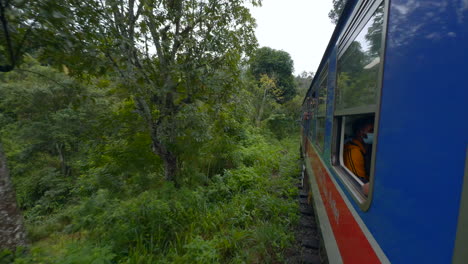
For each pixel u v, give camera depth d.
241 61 5.07
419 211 0.81
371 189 1.25
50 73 8.90
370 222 1.25
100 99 5.59
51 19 2.31
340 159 2.35
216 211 4.58
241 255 3.45
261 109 18.53
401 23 1.01
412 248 0.84
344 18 2.34
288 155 10.89
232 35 4.51
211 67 4.42
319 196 3.29
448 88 0.70
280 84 22.81
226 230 4.02
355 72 1.82
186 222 4.23
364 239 1.33
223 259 3.44
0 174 2.81
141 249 3.45
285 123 20.25
